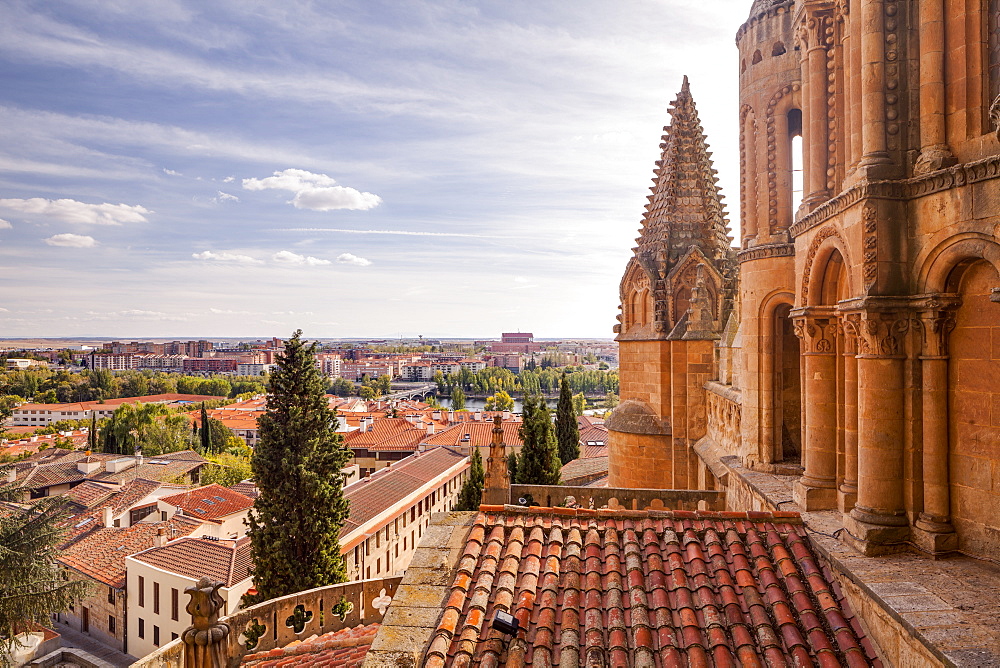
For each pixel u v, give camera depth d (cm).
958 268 840
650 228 2705
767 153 1659
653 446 2470
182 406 19538
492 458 1441
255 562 2969
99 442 11294
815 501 1166
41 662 4412
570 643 810
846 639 802
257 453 3022
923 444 891
